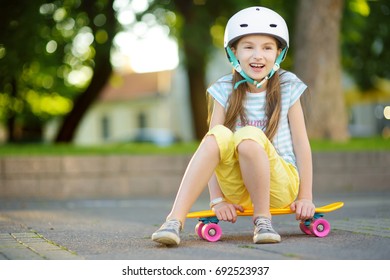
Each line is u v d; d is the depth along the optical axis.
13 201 11.24
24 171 12.09
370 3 22.59
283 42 5.50
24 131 39.81
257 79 5.48
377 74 28.52
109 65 22.16
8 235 5.96
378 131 45.69
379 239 5.29
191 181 5.14
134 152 13.33
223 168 5.24
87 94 23.05
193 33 19.34
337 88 15.81
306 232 5.66
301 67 15.92
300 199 5.50
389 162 13.66
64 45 21.36
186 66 20.69
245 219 7.59
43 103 36.69
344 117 15.92
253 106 5.55
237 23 5.44
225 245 5.09
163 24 20.00
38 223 7.31
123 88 54.59
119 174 12.65
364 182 13.52
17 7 19.09
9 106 27.69
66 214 8.63
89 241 5.51
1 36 19.30
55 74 24.98
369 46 25.62
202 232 5.39
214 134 5.10
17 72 20.92
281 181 5.30
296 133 5.60
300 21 16.02
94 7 19.61
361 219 7.11
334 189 13.31
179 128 48.47
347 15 19.89
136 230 6.50
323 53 15.73
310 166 5.55
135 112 53.19
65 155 12.44
